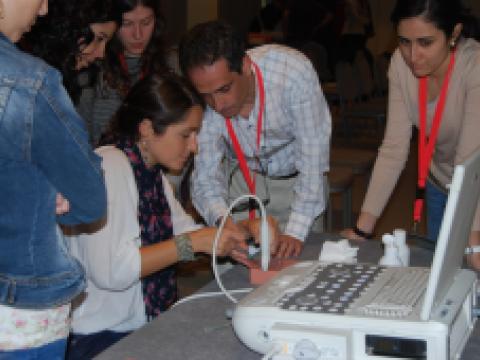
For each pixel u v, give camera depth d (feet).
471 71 6.34
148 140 5.85
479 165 3.99
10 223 4.02
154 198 6.09
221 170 7.18
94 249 5.50
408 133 6.91
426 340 3.69
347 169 11.96
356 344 3.82
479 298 4.73
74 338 5.68
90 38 6.23
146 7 8.38
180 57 5.81
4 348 4.19
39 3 4.02
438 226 7.75
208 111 6.63
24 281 4.13
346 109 20.85
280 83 6.48
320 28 24.99
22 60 3.91
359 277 4.45
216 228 5.74
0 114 3.82
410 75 6.66
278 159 7.15
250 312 4.02
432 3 5.88
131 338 4.59
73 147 4.02
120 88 8.45
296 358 3.84
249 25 26.71
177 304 5.13
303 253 6.21
